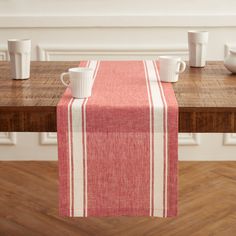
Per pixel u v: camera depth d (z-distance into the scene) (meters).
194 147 3.37
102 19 3.23
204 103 1.65
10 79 2.05
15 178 3.12
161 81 1.99
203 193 2.89
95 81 1.99
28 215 2.65
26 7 3.24
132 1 3.22
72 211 1.66
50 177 3.13
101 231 2.49
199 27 3.25
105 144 1.62
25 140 3.37
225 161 3.38
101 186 1.64
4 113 1.64
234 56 2.10
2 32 3.26
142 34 3.26
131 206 1.65
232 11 3.24
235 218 2.60
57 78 2.06
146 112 1.60
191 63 2.29
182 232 2.47
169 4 3.23
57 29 3.26
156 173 1.63
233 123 1.62
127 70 2.22
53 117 1.64
